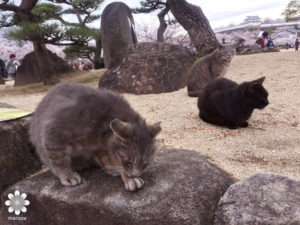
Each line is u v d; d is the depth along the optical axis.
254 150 0.97
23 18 2.71
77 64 5.14
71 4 4.24
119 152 0.54
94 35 2.60
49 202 0.62
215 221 0.52
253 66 2.32
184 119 1.32
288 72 1.99
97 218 0.57
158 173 0.63
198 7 2.86
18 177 0.85
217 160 0.90
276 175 0.56
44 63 2.88
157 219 0.53
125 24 3.19
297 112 1.29
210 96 1.23
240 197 0.52
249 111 1.13
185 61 2.06
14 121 0.89
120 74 1.97
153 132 0.57
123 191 0.58
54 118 0.58
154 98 1.73
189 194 0.56
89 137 0.56
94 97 0.61
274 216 0.46
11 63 4.76
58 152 0.58
